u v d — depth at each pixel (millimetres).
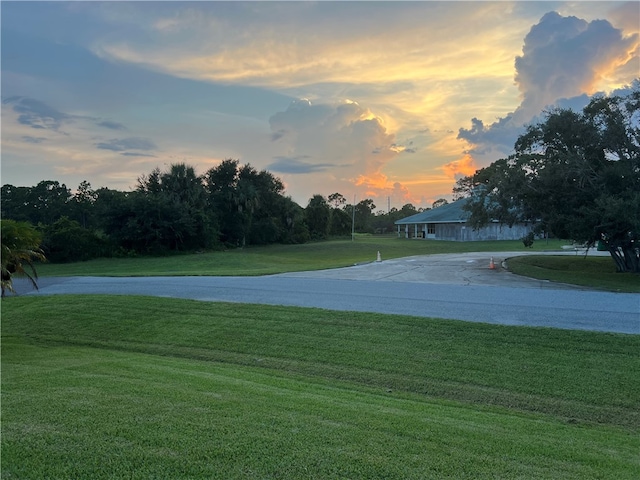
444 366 7746
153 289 15844
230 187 54938
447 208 61531
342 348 8828
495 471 3262
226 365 8500
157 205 43031
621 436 5180
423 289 14961
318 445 3541
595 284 16578
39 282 19469
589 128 18906
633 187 17750
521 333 8836
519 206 21109
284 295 13883
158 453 3268
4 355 9039
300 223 63000
